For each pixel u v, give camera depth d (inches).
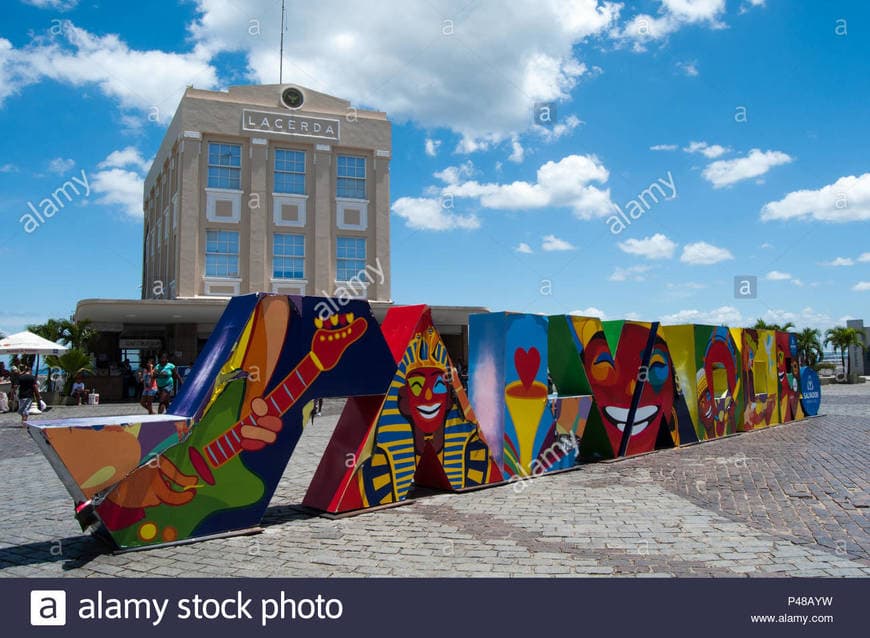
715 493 318.0
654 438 467.2
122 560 214.2
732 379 561.3
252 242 1268.5
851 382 1738.4
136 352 1413.6
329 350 273.4
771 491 320.2
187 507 234.7
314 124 1332.4
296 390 262.5
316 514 277.9
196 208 1241.4
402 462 297.7
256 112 1286.9
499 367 351.6
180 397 255.3
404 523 261.3
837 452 444.1
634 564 208.7
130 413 827.4
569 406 395.9
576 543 232.1
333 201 1347.2
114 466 220.2
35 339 754.2
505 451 346.9
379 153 1387.8
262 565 209.0
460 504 295.6
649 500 303.0
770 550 222.7
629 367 451.8
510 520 265.9
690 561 211.5
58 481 362.3
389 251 1382.9
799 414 691.4
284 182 1318.9
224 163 1274.6
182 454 233.9
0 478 374.3
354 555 219.0
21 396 686.5
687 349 507.5
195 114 1249.4
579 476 367.9
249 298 256.7
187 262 1226.0
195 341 1221.1
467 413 329.1
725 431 545.0
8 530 253.9
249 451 249.3
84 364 1040.2
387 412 292.5
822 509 281.4
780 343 663.8
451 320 1328.7
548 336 409.7
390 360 293.7
